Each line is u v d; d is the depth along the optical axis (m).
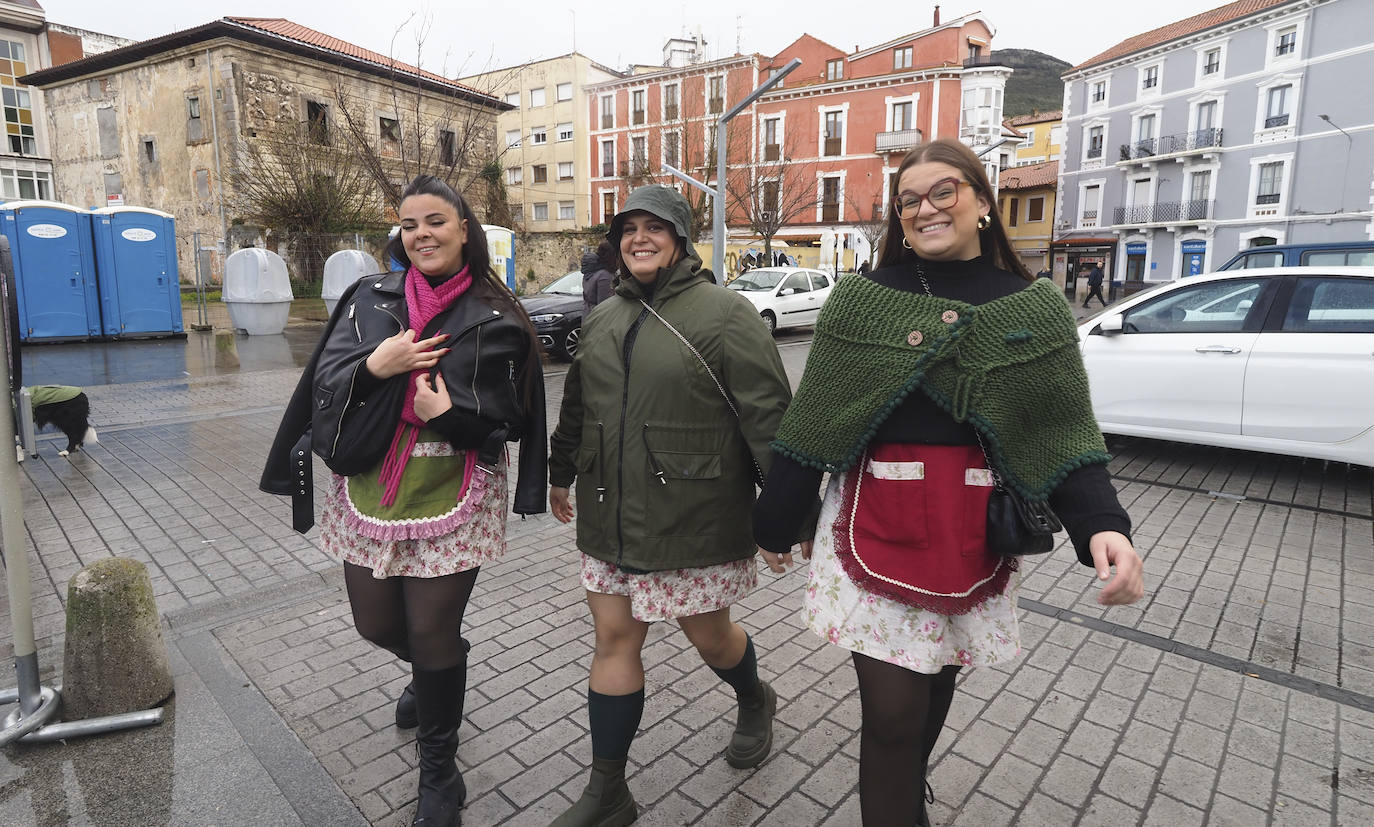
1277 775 2.38
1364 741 2.54
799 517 1.68
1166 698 2.81
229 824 2.19
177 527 4.63
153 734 2.59
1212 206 35.53
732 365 1.93
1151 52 37.16
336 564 4.07
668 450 1.95
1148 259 38.25
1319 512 4.88
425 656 2.07
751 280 16.53
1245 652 3.14
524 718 2.72
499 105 34.31
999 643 1.62
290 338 14.91
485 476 2.12
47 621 3.41
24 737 2.51
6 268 2.38
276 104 27.00
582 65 48.00
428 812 2.09
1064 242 42.00
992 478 1.55
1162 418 5.79
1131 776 2.38
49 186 36.12
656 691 2.87
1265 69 33.16
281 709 2.75
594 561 2.09
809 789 2.33
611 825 2.11
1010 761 2.45
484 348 2.05
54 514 4.87
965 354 1.48
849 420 1.54
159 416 7.96
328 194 25.48
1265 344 5.34
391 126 29.94
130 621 2.67
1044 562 4.11
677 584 2.02
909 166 1.56
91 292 13.45
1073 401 1.47
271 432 7.23
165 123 27.98
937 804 2.26
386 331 2.05
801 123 42.31
